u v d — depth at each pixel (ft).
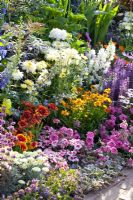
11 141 8.71
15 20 12.00
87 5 14.26
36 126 9.98
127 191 8.81
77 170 8.89
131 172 9.44
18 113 9.75
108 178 9.02
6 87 9.98
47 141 9.57
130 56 13.19
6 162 7.91
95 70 11.69
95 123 10.57
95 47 13.58
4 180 7.86
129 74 12.10
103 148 9.69
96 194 8.62
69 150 9.69
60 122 10.39
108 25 14.02
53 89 10.69
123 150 10.07
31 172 8.18
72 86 10.87
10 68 9.84
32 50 11.16
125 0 16.26
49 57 10.61
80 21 13.76
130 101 11.22
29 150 9.23
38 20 12.20
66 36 11.73
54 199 7.91
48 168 8.40
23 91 10.28
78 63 10.94
